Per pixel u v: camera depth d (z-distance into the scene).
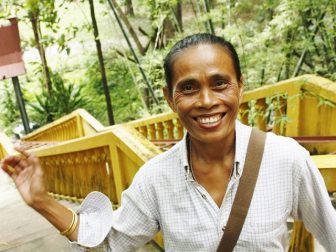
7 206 5.00
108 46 11.52
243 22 5.63
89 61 12.62
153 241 3.14
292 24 4.21
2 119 13.23
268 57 4.61
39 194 1.17
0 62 9.74
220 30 5.00
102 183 4.07
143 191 1.22
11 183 6.37
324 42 4.24
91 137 3.63
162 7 5.80
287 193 1.14
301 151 1.14
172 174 1.17
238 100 1.13
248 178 1.12
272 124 4.30
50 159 5.25
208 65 1.06
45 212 1.19
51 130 8.70
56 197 5.41
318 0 3.88
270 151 1.13
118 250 1.31
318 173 1.15
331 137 2.41
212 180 1.16
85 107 12.78
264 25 5.43
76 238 1.22
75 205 4.81
